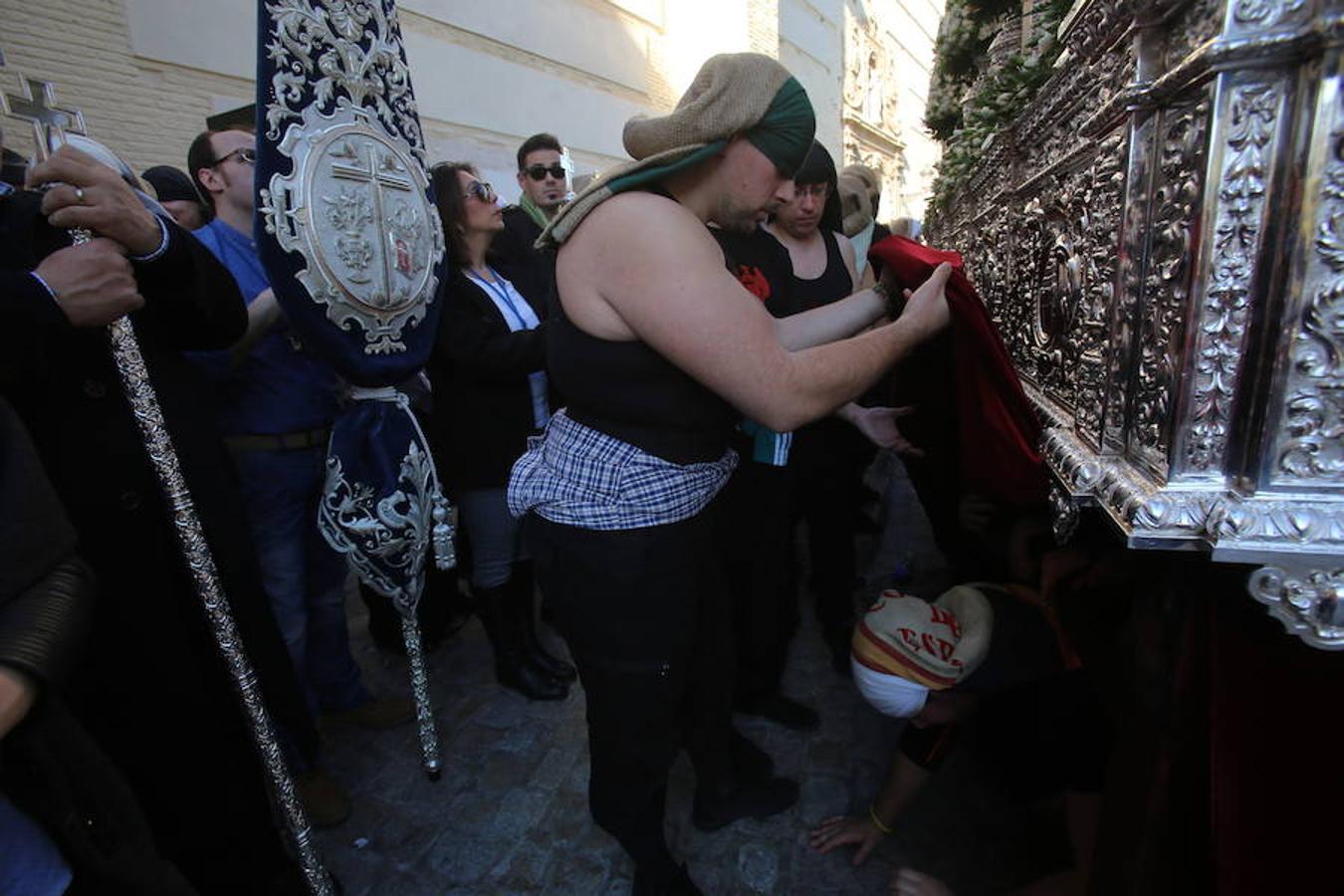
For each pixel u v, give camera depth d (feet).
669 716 4.14
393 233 5.23
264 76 4.28
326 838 5.48
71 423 3.57
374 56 5.20
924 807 5.32
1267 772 2.71
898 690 4.21
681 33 37.55
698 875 4.96
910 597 4.51
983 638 4.11
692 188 3.43
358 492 5.19
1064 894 3.95
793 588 7.09
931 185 13.89
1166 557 2.83
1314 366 2.09
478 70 26.03
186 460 4.19
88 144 4.05
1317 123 1.93
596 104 32.45
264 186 4.34
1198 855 3.05
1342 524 2.13
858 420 5.95
